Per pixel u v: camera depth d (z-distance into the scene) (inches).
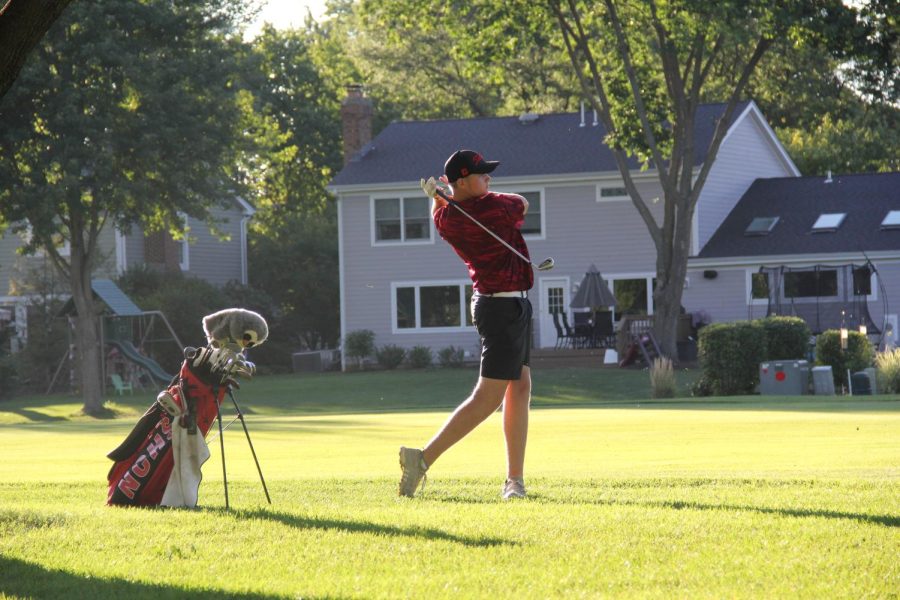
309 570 353.4
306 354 3410.4
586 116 3346.5
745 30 2268.7
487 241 516.7
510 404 540.1
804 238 2987.2
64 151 2466.8
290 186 4586.6
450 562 359.6
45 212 2456.9
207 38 2728.8
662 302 2726.4
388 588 324.8
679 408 1614.2
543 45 2664.9
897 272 2878.9
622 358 2819.9
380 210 3307.1
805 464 726.5
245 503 531.8
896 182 3117.6
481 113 4633.4
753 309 2987.2
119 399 2886.3
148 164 2591.0
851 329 2600.9
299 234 3909.9
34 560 375.6
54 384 3223.4
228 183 2795.3
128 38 2578.7
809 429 1063.6
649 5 2386.8
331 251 3863.2
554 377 2691.9
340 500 538.3
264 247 3919.8
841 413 1342.3
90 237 2682.1
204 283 3464.6
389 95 4717.0
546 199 3201.3
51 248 2637.8
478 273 522.9
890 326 2664.9
